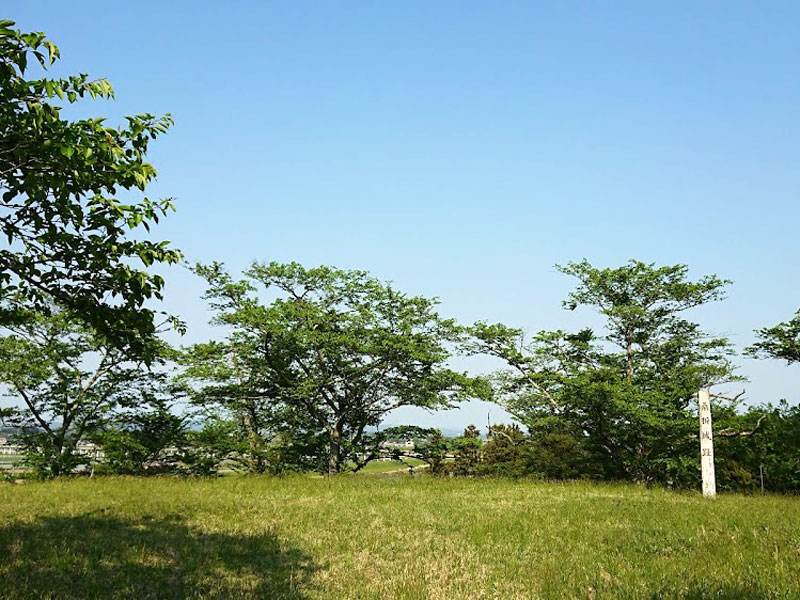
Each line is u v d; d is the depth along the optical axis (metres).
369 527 11.37
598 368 25.81
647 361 27.66
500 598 7.00
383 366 28.16
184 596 6.86
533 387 28.88
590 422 26.81
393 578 7.79
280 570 8.09
